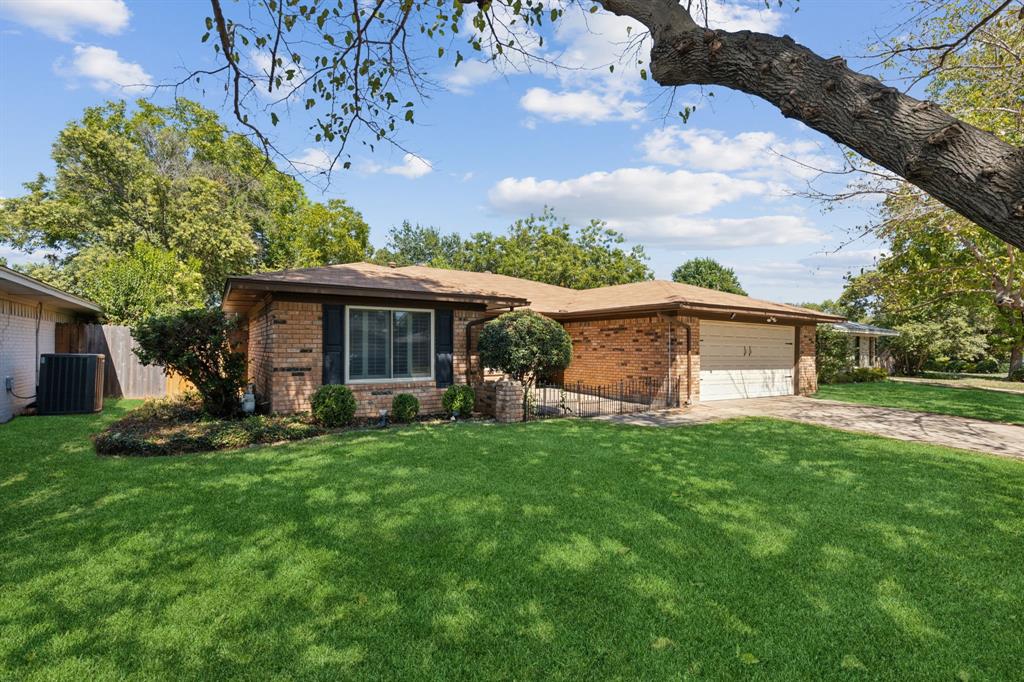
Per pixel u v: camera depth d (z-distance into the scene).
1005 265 12.86
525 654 2.74
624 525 4.55
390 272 13.32
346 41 4.46
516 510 4.92
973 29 4.19
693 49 2.47
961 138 1.88
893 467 6.77
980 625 3.09
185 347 9.65
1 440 8.09
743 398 15.55
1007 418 11.68
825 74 2.16
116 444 7.23
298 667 2.62
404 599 3.28
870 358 30.97
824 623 3.07
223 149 26.69
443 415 11.15
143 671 2.59
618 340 15.23
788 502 5.26
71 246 27.20
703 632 2.96
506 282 20.00
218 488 5.55
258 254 30.31
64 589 3.36
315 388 10.20
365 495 5.33
